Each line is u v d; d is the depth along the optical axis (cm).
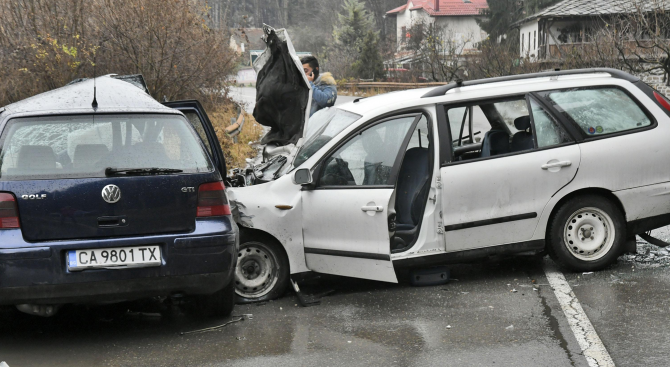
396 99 634
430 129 609
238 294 600
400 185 636
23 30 1608
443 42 4131
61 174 480
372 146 606
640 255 684
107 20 1650
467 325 505
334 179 604
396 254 601
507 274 646
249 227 592
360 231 589
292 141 669
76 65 1591
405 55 5659
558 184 614
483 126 635
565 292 574
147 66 1698
